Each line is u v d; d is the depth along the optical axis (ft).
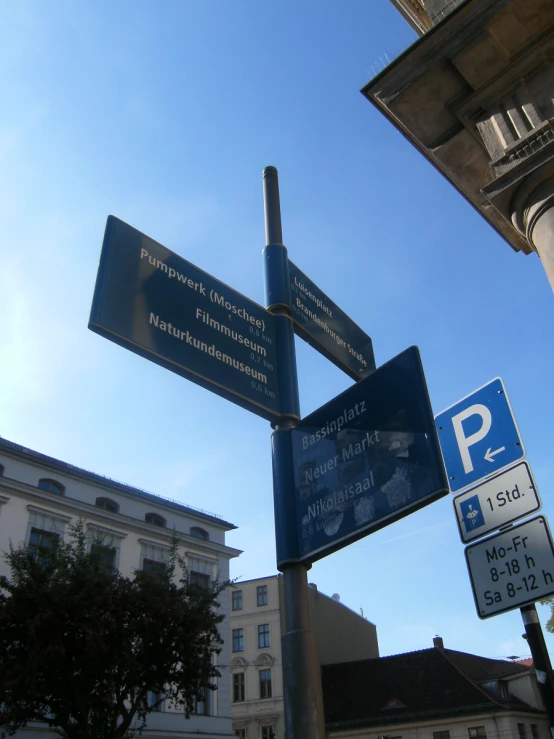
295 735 11.25
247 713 124.77
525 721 115.65
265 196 18.29
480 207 22.65
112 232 13.35
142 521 80.79
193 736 74.79
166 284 13.87
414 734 117.60
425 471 11.36
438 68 19.13
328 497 12.92
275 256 17.15
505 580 12.11
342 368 18.04
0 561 64.34
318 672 11.98
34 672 42.50
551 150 16.88
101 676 45.52
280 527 13.50
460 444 14.34
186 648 50.01
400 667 134.41
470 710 114.83
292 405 15.11
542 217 17.12
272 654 128.06
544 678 10.82
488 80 19.06
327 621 146.00
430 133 20.62
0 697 41.91
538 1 17.58
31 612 45.06
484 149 20.51
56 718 46.73
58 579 46.85
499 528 12.73
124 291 12.90
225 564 90.12
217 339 14.29
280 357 15.66
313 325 17.33
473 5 18.12
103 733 47.26
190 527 89.10
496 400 14.01
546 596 11.34
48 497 71.26
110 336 12.27
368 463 12.49
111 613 47.09
